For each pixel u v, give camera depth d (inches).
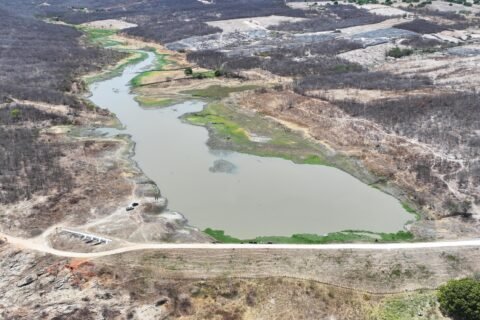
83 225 2342.5
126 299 1907.0
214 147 3260.3
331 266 2068.2
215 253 2139.5
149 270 2047.2
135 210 2470.5
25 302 1895.9
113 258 2110.0
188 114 3880.4
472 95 3865.7
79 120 3713.1
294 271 2046.0
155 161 3063.5
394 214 2450.8
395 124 3417.8
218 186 2741.1
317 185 2748.5
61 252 2149.4
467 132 3235.7
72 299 1902.1
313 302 1905.8
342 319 1833.2
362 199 2598.4
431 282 1990.7
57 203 2519.7
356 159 2989.7
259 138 3378.4
